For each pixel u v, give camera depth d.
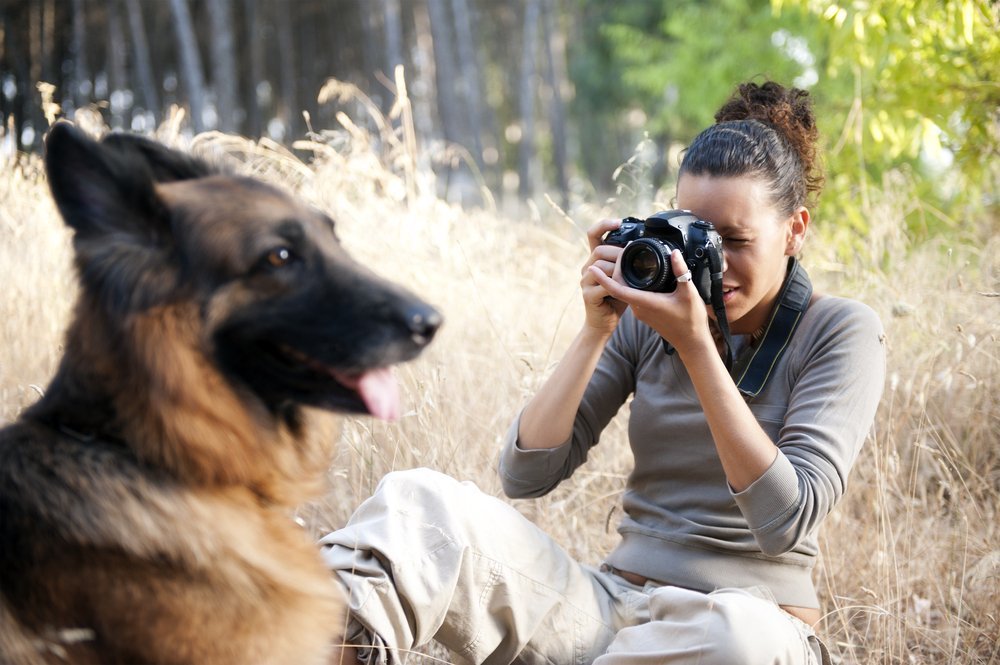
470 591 2.28
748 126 2.39
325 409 2.02
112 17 18.55
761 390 2.44
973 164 5.09
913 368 3.78
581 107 27.06
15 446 1.84
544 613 2.35
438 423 3.55
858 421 2.31
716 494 2.42
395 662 2.18
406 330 1.96
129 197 1.87
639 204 5.64
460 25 21.52
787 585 2.36
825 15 4.94
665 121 18.84
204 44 20.73
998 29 4.57
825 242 4.94
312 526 3.43
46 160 1.86
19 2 17.75
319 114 20.02
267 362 1.98
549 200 4.87
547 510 3.58
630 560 2.51
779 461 2.15
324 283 1.98
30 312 4.12
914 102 5.04
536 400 2.59
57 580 1.73
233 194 1.96
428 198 4.80
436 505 2.31
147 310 1.82
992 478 3.62
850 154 5.36
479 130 21.56
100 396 1.86
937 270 4.43
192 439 1.85
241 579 1.85
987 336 3.78
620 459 3.88
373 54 21.31
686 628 2.08
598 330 2.51
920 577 3.14
